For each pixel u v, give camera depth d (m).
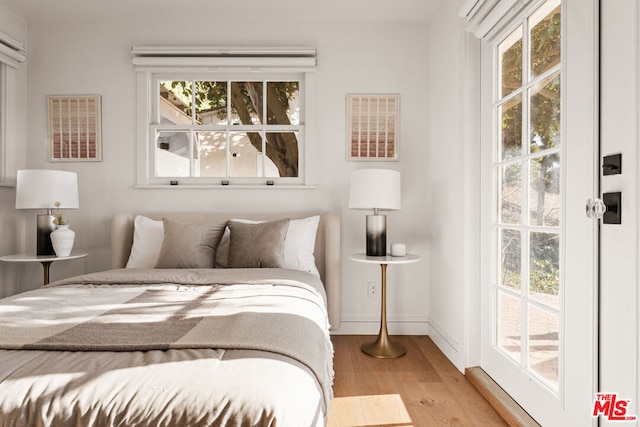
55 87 3.16
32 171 2.70
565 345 1.52
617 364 1.24
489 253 2.24
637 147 1.15
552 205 1.69
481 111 2.35
